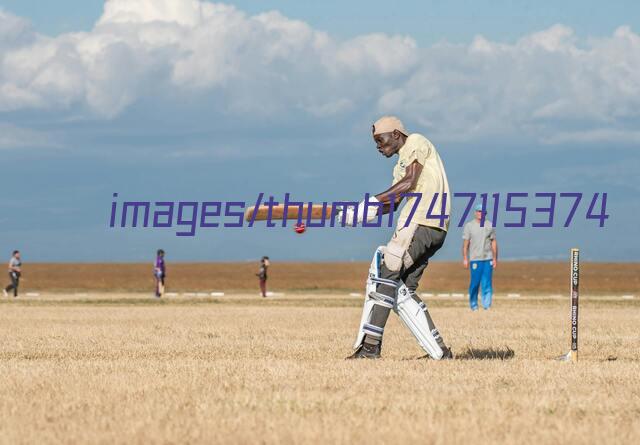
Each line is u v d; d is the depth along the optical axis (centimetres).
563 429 2341
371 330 3997
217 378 3331
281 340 5344
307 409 2662
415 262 4038
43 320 7419
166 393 2956
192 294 17225
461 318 7700
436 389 3045
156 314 8450
